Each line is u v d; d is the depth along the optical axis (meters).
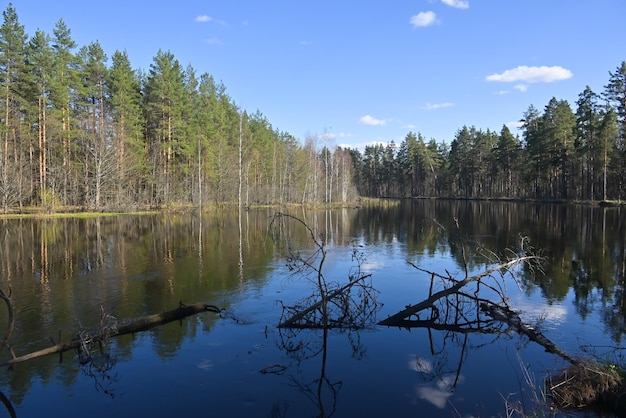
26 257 18.44
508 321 9.95
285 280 14.20
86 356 8.16
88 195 42.75
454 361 7.93
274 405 6.36
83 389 6.90
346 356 8.20
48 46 39.25
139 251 20.02
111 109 46.53
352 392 6.76
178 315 10.39
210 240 23.80
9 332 7.32
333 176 69.81
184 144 46.97
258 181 65.31
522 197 77.69
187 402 6.48
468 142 87.00
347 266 16.58
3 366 7.72
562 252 19.33
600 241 22.31
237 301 11.83
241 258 18.19
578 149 54.53
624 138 50.12
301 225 33.09
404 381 7.14
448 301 10.64
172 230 28.81
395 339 9.15
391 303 11.84
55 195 40.81
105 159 42.41
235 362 7.91
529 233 25.91
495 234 25.94
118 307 11.24
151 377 7.30
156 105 45.94
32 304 11.49
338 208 57.03
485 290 13.00
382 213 47.03
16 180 38.16
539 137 60.84
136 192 48.00
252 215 42.97
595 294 12.48
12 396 6.71
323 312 9.68
